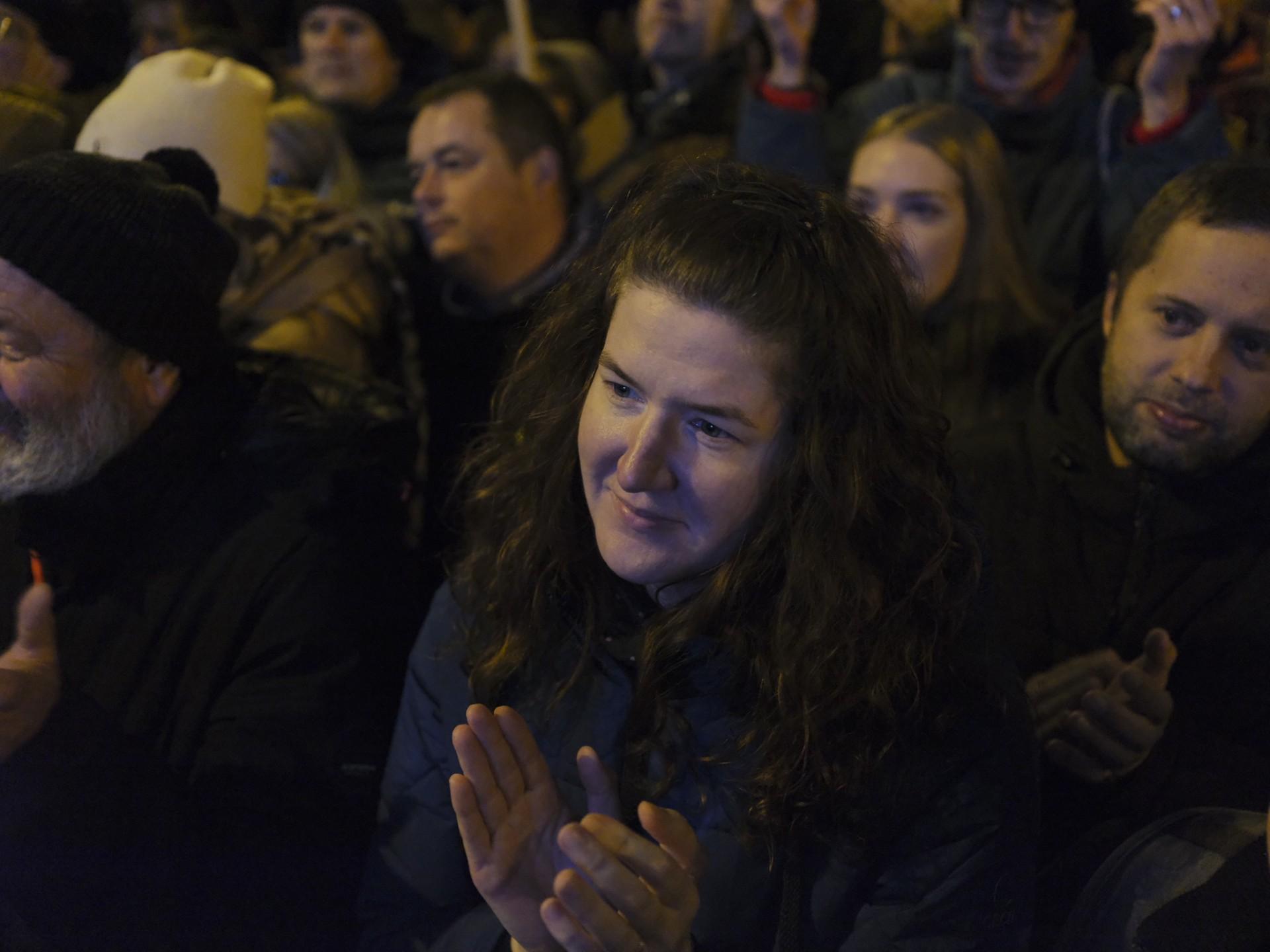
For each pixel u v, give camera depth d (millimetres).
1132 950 1145
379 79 3246
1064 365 1520
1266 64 1807
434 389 2463
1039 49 2150
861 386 1020
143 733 1407
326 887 1393
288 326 2012
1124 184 1988
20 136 1879
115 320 1354
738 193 1020
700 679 1105
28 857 1328
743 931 1103
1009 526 1489
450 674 1279
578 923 935
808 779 1064
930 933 1056
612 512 1027
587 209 2525
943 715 1076
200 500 1469
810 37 2463
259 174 2000
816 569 1038
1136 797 1354
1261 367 1269
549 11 3715
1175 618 1386
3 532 1504
